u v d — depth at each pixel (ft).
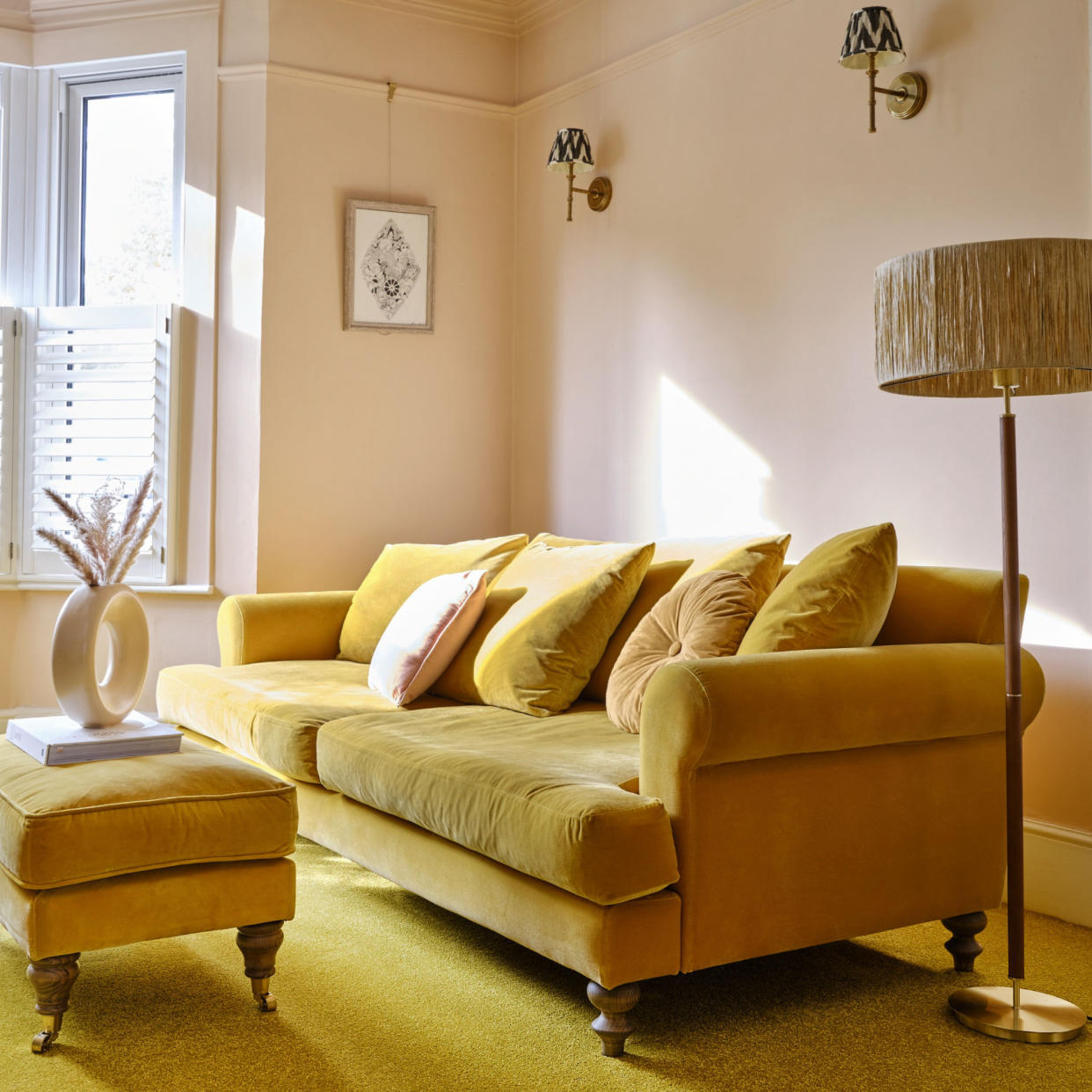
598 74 14.07
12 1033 6.88
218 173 14.58
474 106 15.46
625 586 9.92
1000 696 7.97
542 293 15.24
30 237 15.42
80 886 6.73
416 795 7.93
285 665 12.28
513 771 7.32
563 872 6.57
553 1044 6.88
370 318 14.90
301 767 9.59
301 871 10.31
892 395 10.45
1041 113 9.21
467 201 15.51
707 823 6.85
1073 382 7.55
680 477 12.89
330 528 14.79
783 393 11.55
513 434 15.85
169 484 14.62
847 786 7.45
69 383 14.96
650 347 13.34
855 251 10.78
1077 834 9.07
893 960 8.34
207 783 7.20
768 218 11.72
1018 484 9.40
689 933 6.81
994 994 7.54
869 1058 6.72
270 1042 6.83
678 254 12.91
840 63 10.82
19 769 7.38
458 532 15.56
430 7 15.14
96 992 7.53
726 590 8.60
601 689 9.96
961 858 8.03
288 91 14.51
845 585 7.97
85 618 7.88
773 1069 6.57
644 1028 7.13
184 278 14.69
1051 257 6.46
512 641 10.02
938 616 8.46
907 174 10.29
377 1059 6.64
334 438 14.80
